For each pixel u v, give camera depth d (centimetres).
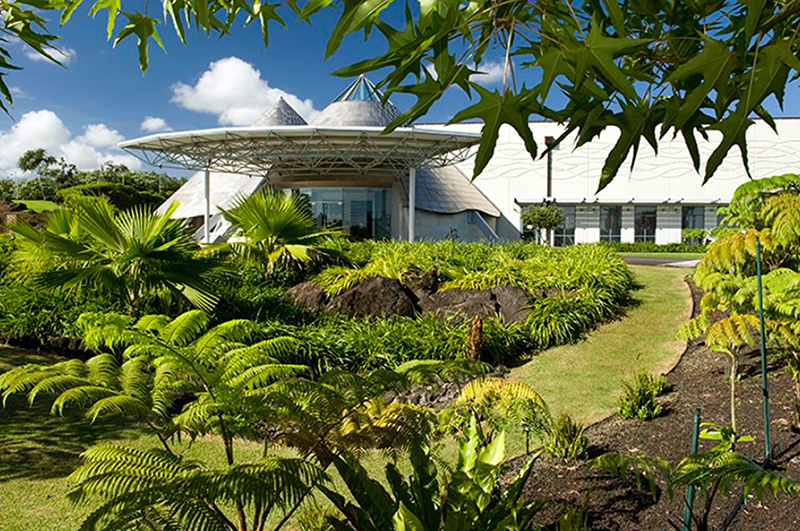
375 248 1370
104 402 256
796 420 449
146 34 168
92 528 198
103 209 783
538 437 480
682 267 1571
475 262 1215
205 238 2612
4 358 789
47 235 765
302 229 1105
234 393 260
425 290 999
